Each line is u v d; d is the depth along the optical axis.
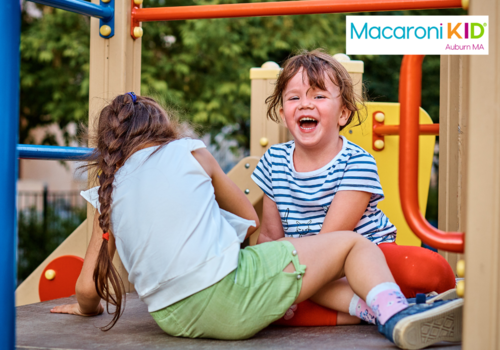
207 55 6.69
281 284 1.26
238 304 1.23
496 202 0.99
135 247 1.26
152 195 1.27
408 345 1.12
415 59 1.07
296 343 1.22
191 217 1.25
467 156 1.01
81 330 1.39
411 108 1.06
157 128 1.39
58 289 2.18
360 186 1.56
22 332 1.37
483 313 0.99
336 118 1.63
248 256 1.29
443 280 1.46
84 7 1.76
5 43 1.05
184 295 1.23
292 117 1.62
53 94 6.52
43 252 6.52
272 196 1.75
